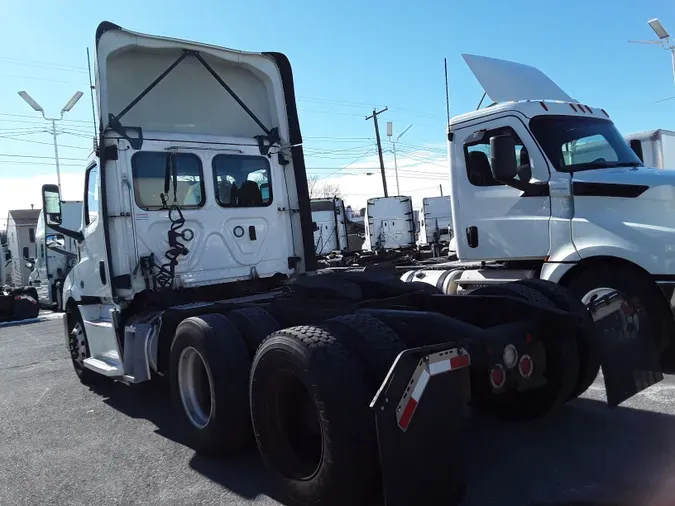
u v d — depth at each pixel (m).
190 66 6.38
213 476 4.14
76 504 3.84
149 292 5.67
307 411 3.47
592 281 5.94
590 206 5.91
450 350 3.12
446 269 7.47
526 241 6.44
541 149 6.34
